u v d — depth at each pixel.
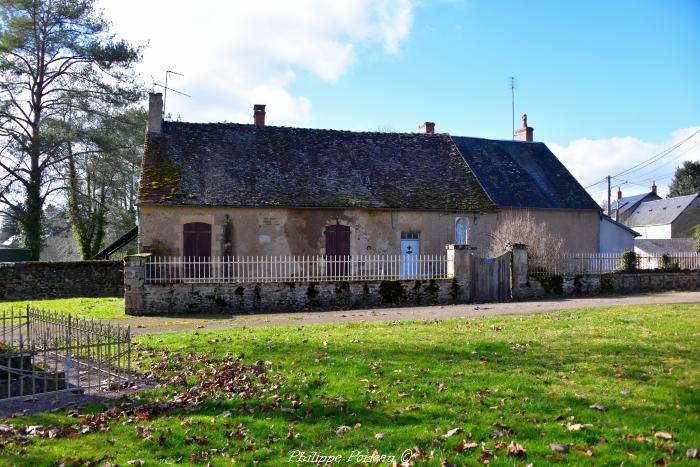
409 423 6.04
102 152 29.70
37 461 5.27
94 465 5.23
